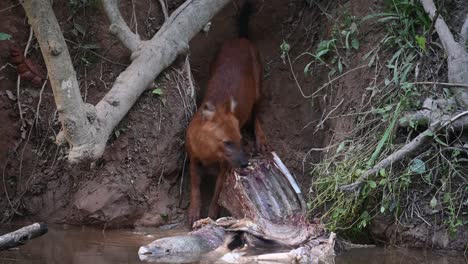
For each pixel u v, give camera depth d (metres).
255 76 7.77
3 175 7.20
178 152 7.32
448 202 6.32
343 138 6.94
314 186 6.84
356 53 7.29
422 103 6.66
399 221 6.40
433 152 6.46
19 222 7.16
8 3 7.48
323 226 6.45
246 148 7.63
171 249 5.97
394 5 7.16
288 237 6.30
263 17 8.30
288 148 7.62
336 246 6.24
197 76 8.19
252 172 7.05
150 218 7.05
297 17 8.15
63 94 6.22
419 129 6.59
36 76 7.43
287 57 7.99
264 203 6.76
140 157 7.14
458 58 6.59
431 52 7.00
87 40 7.54
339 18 7.55
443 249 6.24
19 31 7.48
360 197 6.40
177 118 7.37
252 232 6.33
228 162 7.02
